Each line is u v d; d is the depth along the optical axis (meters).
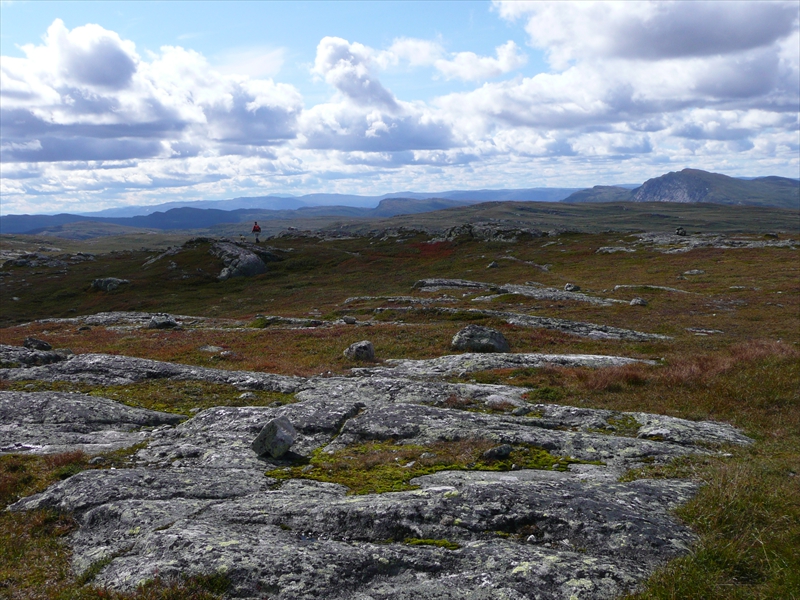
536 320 44.34
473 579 8.26
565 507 10.35
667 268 81.00
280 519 10.59
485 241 126.00
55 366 26.77
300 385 24.11
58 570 9.57
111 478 12.91
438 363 29.89
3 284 114.25
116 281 106.75
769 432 17.27
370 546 9.33
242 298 94.44
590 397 22.38
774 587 7.68
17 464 14.62
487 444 15.27
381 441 16.27
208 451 15.36
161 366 26.95
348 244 146.88
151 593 8.06
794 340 35.50
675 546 9.03
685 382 23.47
